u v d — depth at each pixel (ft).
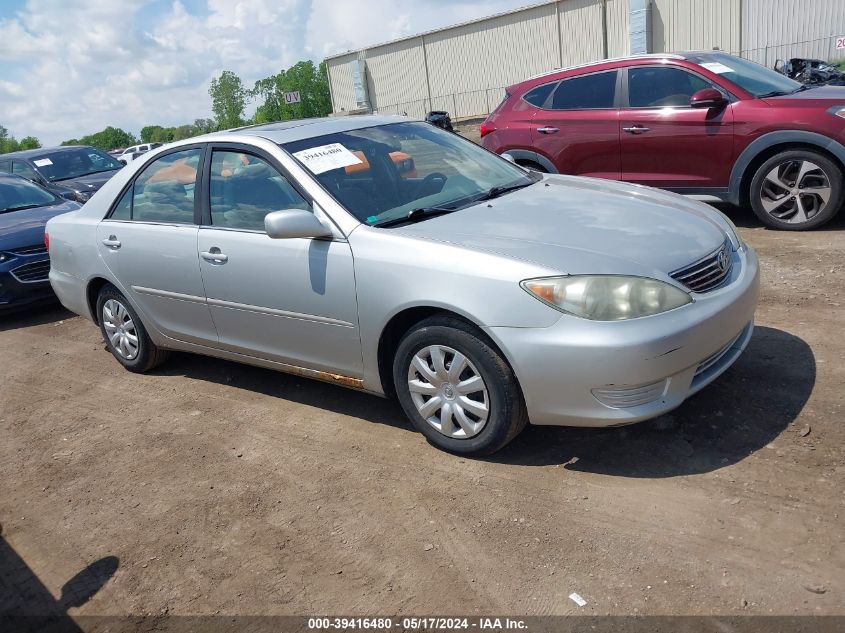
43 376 18.95
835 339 14.14
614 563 9.02
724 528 9.33
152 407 15.85
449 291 10.90
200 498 11.90
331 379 13.37
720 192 22.86
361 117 15.88
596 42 100.68
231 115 254.27
